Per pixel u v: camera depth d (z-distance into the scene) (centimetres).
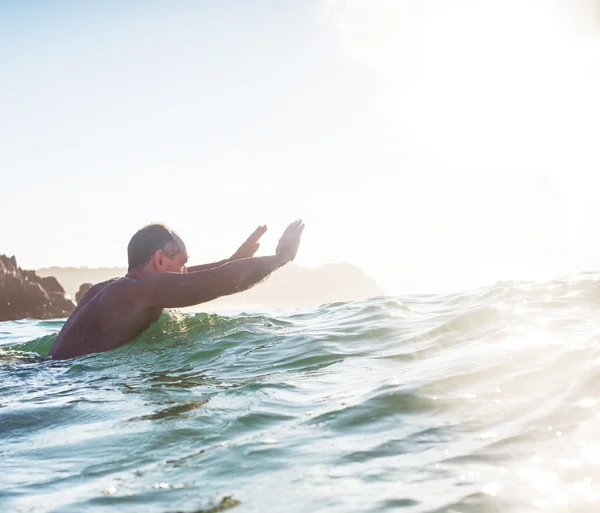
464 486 153
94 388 314
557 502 140
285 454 188
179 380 317
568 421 188
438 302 539
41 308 3522
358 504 149
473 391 231
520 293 484
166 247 463
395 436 195
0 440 232
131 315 433
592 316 358
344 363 324
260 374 316
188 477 176
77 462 199
